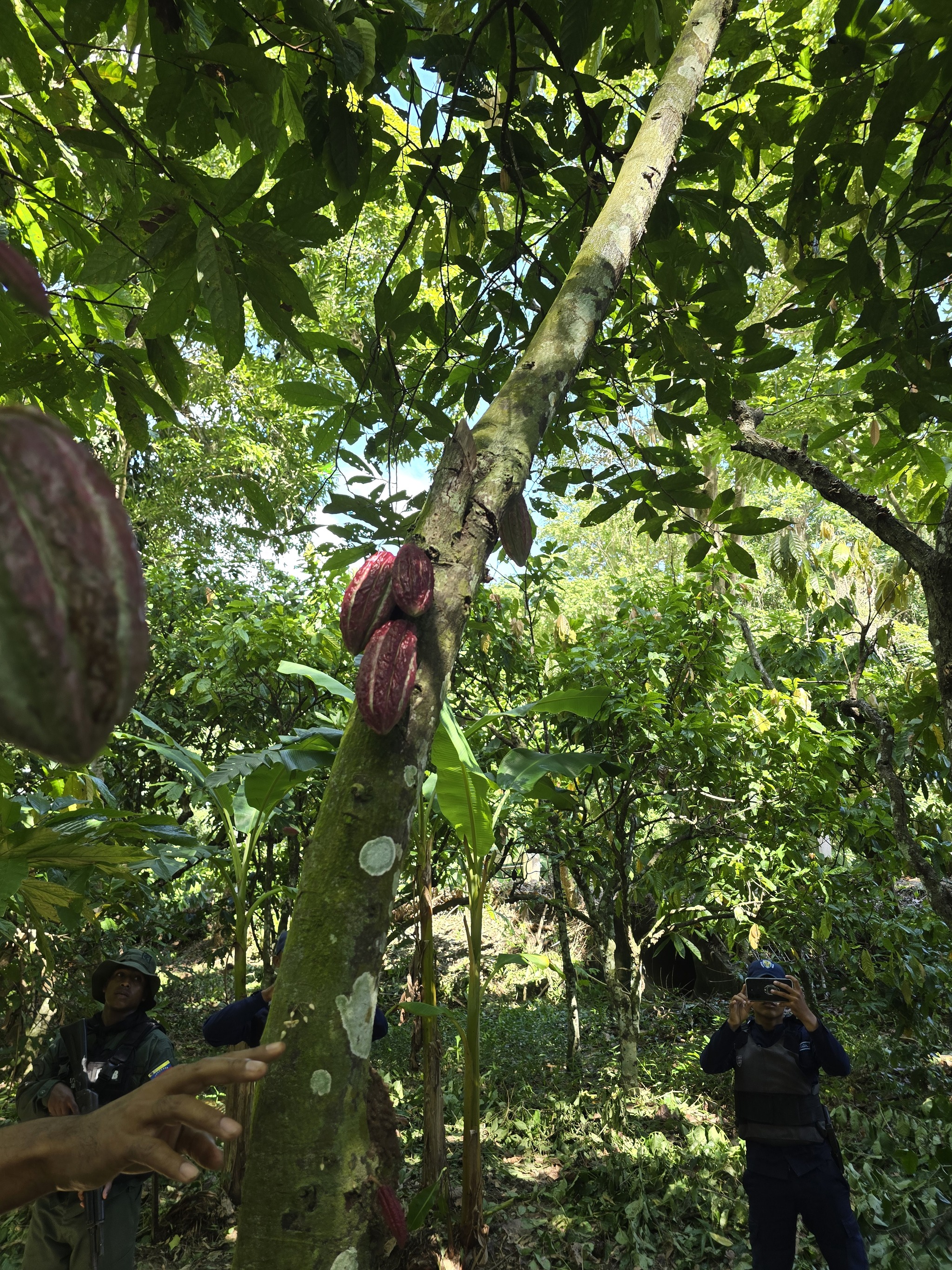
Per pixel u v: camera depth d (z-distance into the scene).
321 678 4.18
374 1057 6.02
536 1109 5.40
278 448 9.48
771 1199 3.40
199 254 1.56
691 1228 4.16
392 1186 1.03
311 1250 0.90
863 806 5.48
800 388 5.75
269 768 4.11
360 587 1.16
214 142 1.73
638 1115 5.25
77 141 1.64
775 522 2.79
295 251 1.61
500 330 2.86
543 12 2.24
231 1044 3.40
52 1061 3.24
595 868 5.90
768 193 2.62
